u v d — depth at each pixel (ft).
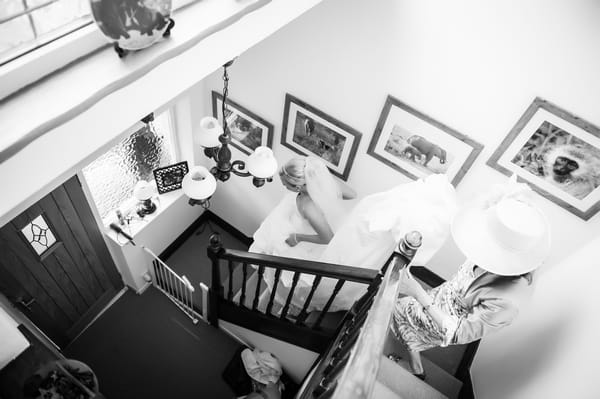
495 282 6.72
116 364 13.00
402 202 8.50
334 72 9.45
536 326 8.29
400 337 8.72
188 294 14.60
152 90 4.58
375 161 10.45
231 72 11.19
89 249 11.70
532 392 7.20
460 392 10.01
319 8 8.66
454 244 10.62
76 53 4.11
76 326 13.06
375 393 7.54
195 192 8.31
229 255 9.07
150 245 13.80
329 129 10.56
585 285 7.33
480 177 9.04
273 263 8.50
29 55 3.79
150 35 4.03
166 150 13.20
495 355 9.30
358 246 9.24
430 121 8.76
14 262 9.50
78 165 7.73
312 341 10.43
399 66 8.47
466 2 7.08
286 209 11.72
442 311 7.25
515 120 7.80
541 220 6.08
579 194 7.89
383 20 8.07
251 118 11.93
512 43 7.07
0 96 3.73
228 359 13.57
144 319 13.99
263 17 5.61
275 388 12.32
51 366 7.46
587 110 6.96
